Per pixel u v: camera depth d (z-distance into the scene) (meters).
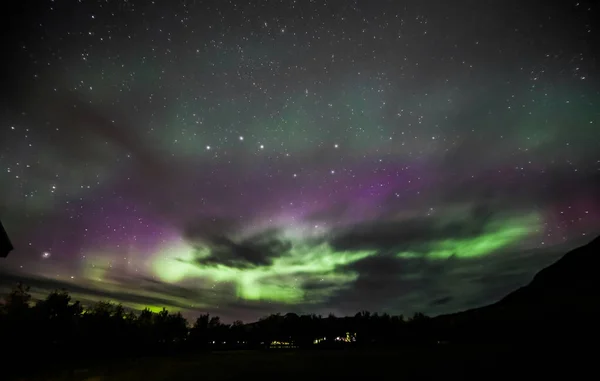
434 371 10.56
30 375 11.97
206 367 13.75
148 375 11.63
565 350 13.15
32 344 14.27
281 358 17.41
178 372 12.27
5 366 12.77
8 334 13.59
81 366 14.37
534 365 10.27
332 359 15.91
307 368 12.69
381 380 9.48
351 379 9.86
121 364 15.25
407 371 10.88
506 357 12.70
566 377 8.33
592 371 8.84
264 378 10.52
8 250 9.91
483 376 9.13
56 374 12.06
